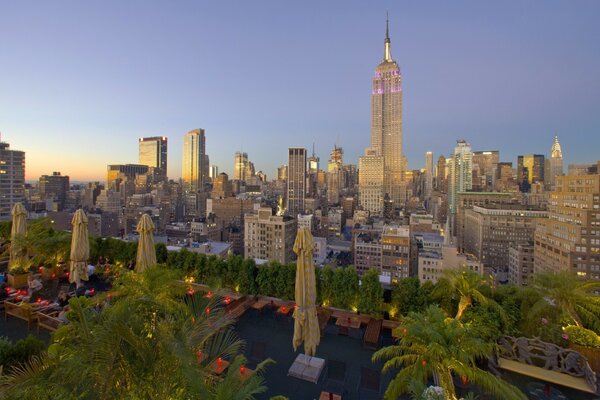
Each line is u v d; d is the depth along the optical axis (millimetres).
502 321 23484
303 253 20125
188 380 8844
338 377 20719
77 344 10609
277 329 27031
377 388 19656
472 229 176500
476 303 25547
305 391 19141
